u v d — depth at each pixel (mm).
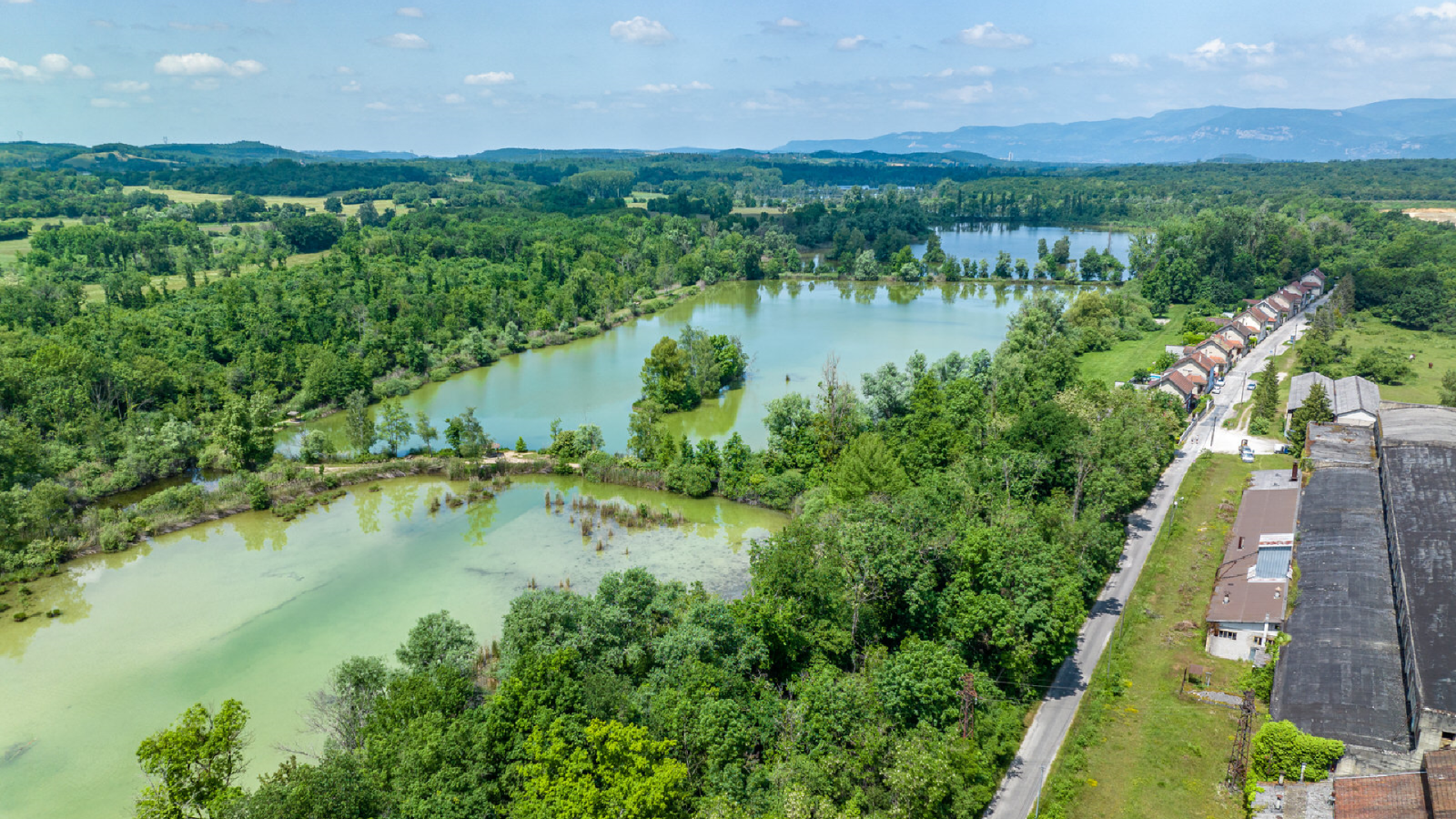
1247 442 155875
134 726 83562
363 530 128250
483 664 88000
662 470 142125
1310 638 85375
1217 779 72062
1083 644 92750
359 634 99062
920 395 146000
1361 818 63500
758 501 133875
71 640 98562
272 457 152625
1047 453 117062
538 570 113938
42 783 76062
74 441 148125
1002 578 84688
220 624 101688
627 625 80750
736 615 83438
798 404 147625
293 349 196500
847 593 85125
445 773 59438
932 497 100250
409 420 177375
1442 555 94188
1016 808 68688
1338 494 118000
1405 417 145125
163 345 186375
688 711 66875
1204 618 96062
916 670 71875
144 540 124312
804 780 62156
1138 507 128750
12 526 116438
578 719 64188
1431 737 68500
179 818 56750
